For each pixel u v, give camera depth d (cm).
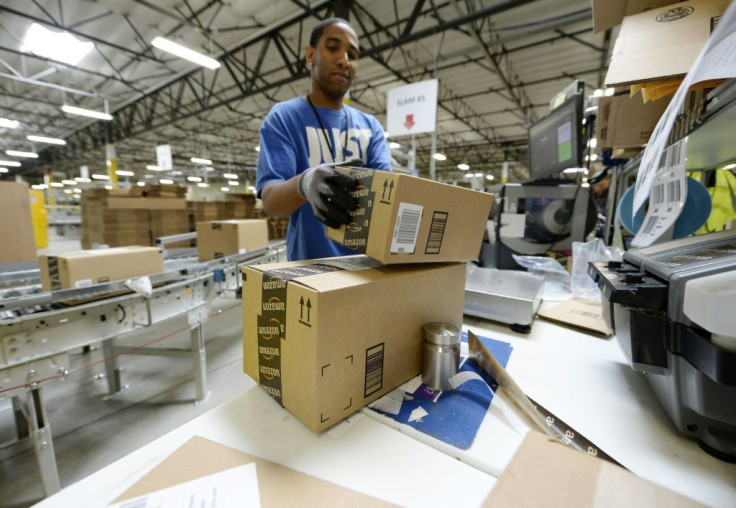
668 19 47
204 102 688
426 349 49
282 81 491
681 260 42
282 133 90
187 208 504
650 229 69
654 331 39
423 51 465
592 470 29
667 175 67
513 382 44
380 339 45
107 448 134
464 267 59
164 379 185
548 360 58
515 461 30
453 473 34
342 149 106
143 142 1024
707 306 29
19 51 446
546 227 129
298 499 30
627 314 43
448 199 49
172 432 39
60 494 30
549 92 590
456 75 533
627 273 47
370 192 44
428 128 318
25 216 216
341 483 32
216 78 583
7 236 209
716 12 44
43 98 667
